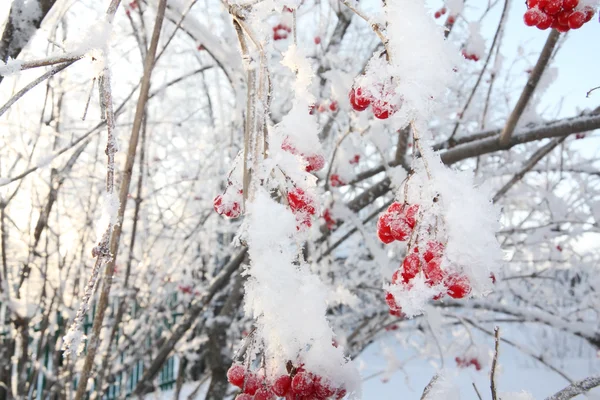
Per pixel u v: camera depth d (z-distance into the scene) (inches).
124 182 58.6
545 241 164.7
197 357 164.2
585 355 376.8
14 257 159.6
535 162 128.2
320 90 141.6
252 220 35.1
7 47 66.8
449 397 42.5
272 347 39.3
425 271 34.7
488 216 33.8
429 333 161.8
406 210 39.7
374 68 39.2
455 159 108.6
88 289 37.4
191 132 205.3
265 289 35.2
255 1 42.0
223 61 115.6
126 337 150.2
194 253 192.7
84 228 146.3
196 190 193.3
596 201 160.9
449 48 40.2
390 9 38.5
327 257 149.3
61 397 137.0
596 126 102.4
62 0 116.0
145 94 57.7
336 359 38.2
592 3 55.2
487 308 149.6
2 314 147.3
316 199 40.1
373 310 157.6
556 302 203.6
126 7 114.0
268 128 40.0
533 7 58.0
